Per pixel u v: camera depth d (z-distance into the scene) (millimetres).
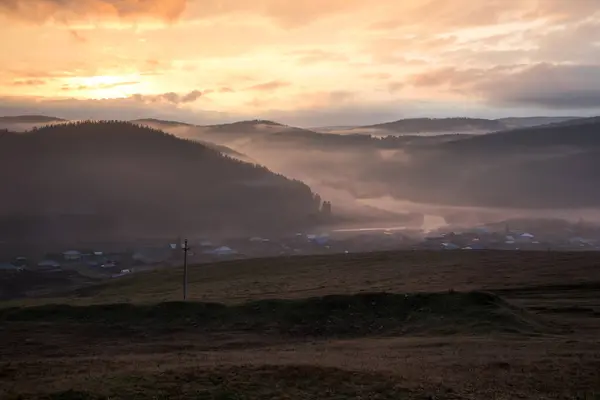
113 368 25719
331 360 28266
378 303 44969
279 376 23641
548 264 81375
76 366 26453
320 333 41438
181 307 44656
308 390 22516
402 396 22391
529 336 37594
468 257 94000
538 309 49188
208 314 44125
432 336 38938
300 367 24938
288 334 41188
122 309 44469
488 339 36250
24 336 39031
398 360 28812
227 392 21531
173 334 40750
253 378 23219
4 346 36469
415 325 41875
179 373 23562
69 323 42438
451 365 27672
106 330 41125
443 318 42219
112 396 20547
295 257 106312
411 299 45000
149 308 44406
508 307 44000
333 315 43719
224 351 34656
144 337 40000
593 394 23750
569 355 30281
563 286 62688
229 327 42500
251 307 45062
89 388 21141
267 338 40000
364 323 42844
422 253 101750
